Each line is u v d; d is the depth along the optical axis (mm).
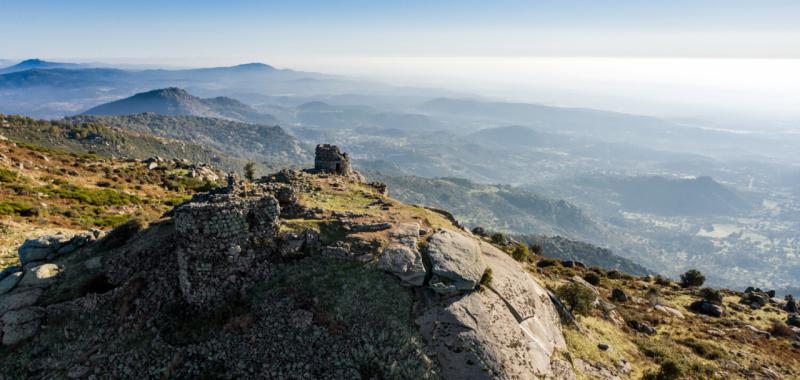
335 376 21875
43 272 27859
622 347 33594
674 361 29359
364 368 22328
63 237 32719
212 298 25094
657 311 45625
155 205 81562
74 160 111062
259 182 44906
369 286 26047
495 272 30688
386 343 23375
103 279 27906
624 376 29234
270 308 24500
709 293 54969
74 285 27344
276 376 21734
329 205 36500
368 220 32344
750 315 50188
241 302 25031
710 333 41156
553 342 29172
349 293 25438
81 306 25406
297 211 32875
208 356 22469
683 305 51250
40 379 22016
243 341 23031
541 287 35625
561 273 55281
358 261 27578
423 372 22531
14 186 70938
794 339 43125
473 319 25328
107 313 25047
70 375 21969
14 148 103375
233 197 26875
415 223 33188
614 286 54250
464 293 27031
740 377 33062
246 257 26172
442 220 37406
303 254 27875
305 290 25500
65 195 73188
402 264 27375
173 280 26125
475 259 29641
